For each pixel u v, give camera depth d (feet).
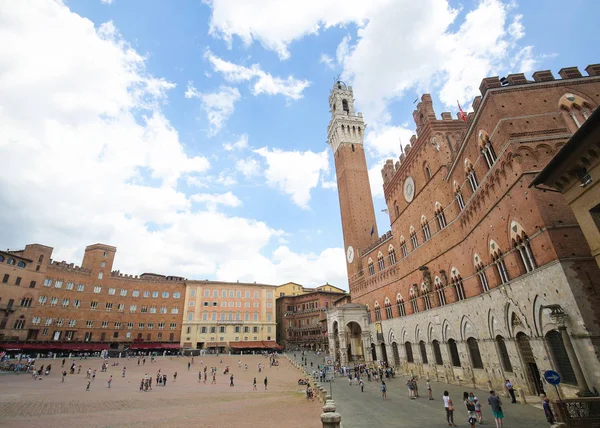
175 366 277.03
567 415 59.57
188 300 397.19
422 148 179.83
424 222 178.91
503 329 109.29
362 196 325.21
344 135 355.15
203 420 102.12
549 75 102.01
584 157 63.77
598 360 69.51
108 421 99.81
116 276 372.99
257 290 432.25
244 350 396.16
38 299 307.37
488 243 116.16
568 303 77.00
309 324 433.07
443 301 159.33
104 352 307.17
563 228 81.97
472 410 77.87
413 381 128.36
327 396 119.24
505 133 97.04
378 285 244.01
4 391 150.20
